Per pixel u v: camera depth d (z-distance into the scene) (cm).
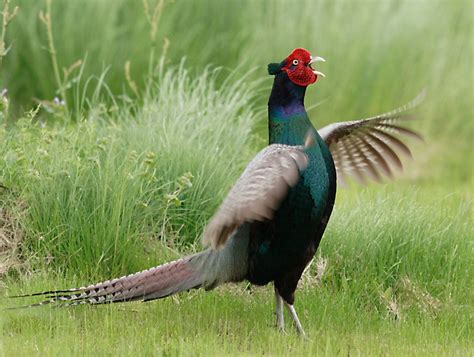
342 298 1021
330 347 870
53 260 1075
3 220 1081
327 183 902
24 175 1091
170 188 1163
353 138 1012
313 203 891
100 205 1080
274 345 884
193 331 923
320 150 904
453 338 955
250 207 809
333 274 1095
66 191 1096
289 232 891
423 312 1027
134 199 1095
